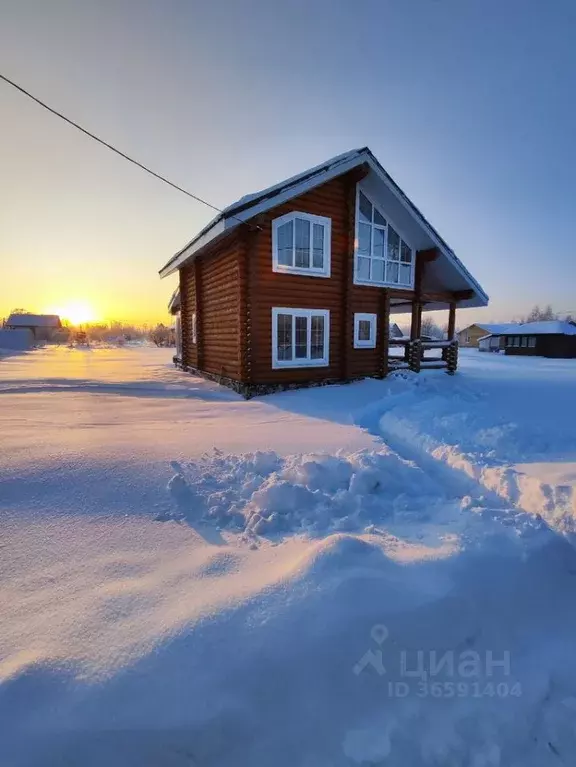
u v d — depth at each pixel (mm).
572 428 6074
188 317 14648
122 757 1503
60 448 4641
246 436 5527
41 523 3025
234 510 3301
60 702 1612
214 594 2219
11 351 30750
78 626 1997
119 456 4387
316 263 10352
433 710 1860
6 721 1537
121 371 14867
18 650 1852
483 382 12625
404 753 1700
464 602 2336
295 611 2088
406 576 2396
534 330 35000
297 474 3842
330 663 1912
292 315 10000
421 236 11883
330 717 1760
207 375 12078
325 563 2371
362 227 11234
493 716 1870
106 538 2861
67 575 2434
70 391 9805
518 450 4973
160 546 2783
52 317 52219
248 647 1897
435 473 4738
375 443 5281
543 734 1837
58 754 1472
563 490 3604
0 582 2359
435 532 3016
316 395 9078
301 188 9023
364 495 3584
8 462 4098
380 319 11852
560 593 2609
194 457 4496
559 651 2230
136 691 1673
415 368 13141
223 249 10625
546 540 2898
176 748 1548
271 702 1739
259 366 9555
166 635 1920
